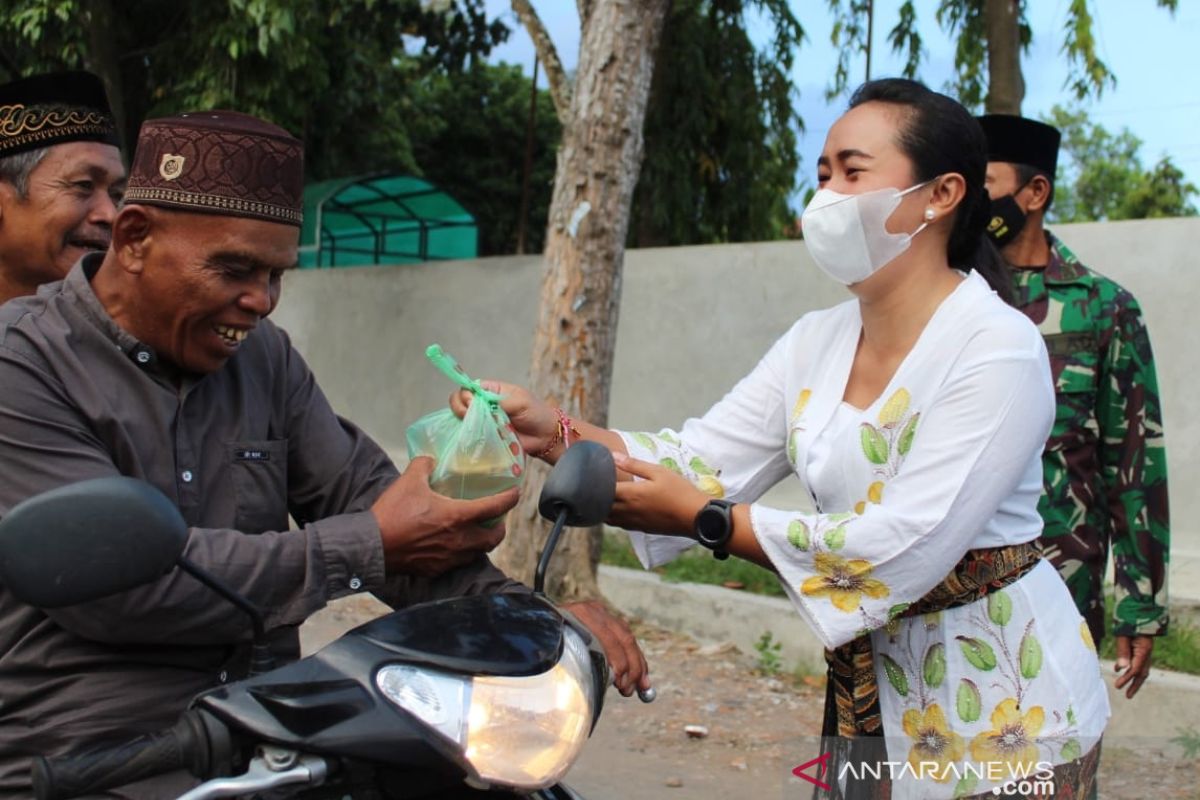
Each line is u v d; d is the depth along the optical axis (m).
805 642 5.60
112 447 1.91
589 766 4.36
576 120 5.80
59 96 2.76
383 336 9.67
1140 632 3.14
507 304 8.95
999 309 2.06
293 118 10.61
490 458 1.99
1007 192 3.15
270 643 1.94
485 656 1.55
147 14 10.64
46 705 1.84
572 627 1.80
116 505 1.44
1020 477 2.02
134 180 1.88
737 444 2.45
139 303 1.90
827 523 2.03
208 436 2.04
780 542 2.05
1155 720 4.59
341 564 1.87
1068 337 3.11
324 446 2.25
